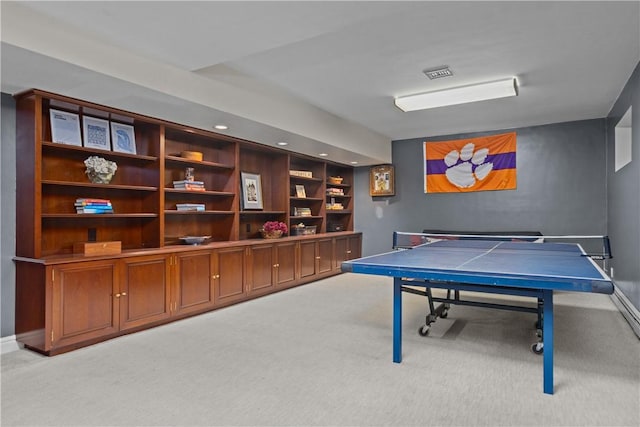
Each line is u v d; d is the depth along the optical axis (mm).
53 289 2908
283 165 5914
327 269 6438
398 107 4793
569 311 4238
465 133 6527
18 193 3146
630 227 3869
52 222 3383
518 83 4086
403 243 6469
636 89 3617
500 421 1964
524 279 2117
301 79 3920
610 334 3402
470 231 6379
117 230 3896
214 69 3547
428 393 2275
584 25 2822
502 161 6238
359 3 2254
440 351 2975
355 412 2061
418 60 3457
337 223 7754
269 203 5957
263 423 1958
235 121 4016
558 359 2809
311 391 2307
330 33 2926
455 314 4078
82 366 2705
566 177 5805
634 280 3664
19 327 3096
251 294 4809
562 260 2820
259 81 3980
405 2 2256
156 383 2424
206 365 2711
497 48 3213
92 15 2383
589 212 5652
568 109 5098
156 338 3312
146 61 2988
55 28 2447
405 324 3713
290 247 5555
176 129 4223
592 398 2203
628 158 4730
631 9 2600
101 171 3535
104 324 3223
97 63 2672
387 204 7270
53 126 3326
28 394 2289
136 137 4074
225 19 2430
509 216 6191
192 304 4008
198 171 4801
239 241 4867
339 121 5492
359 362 2756
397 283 2777
